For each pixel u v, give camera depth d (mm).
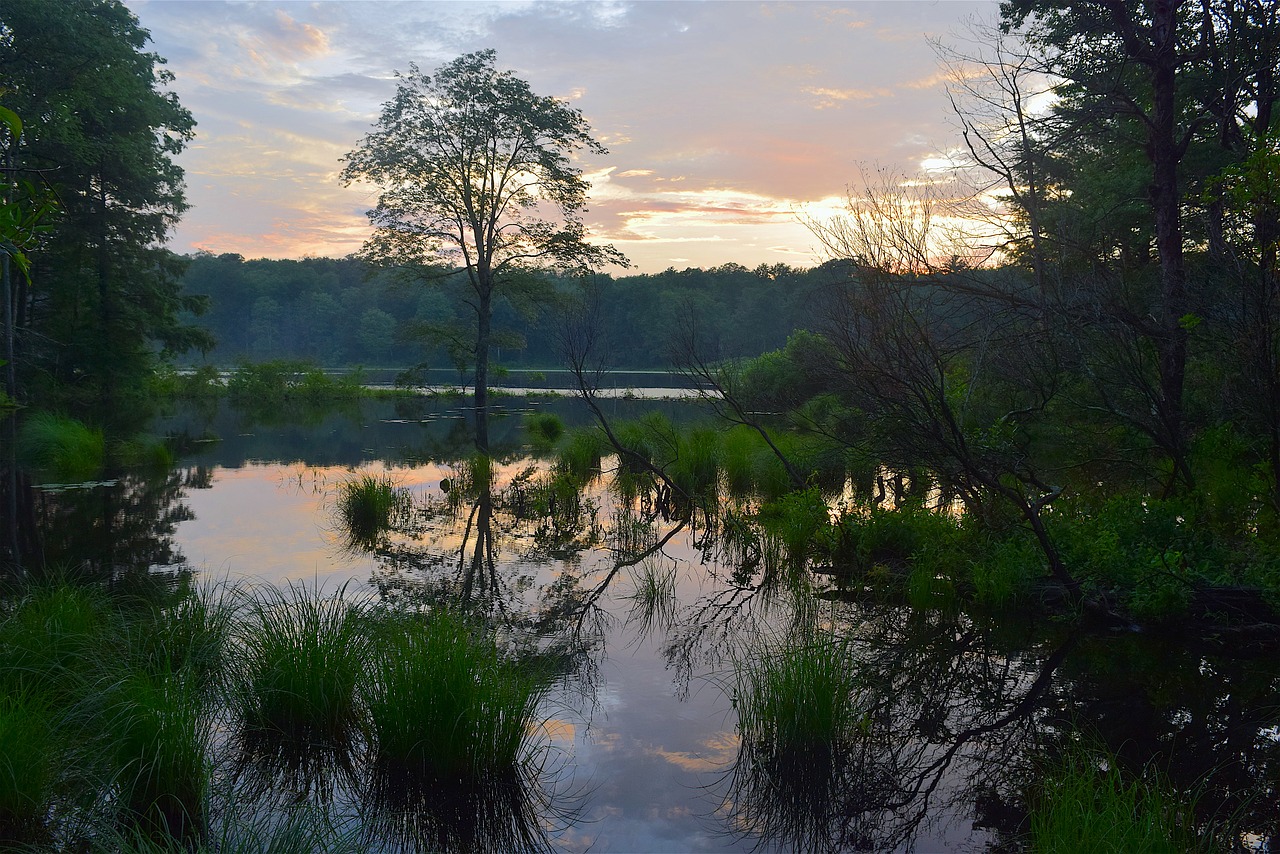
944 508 10016
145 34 30031
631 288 77688
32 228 3834
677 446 16109
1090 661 6328
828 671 4988
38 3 21734
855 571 8906
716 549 10500
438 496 13836
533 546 10484
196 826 3822
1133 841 3424
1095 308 9484
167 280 33375
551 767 4629
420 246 31594
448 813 4109
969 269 9906
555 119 30219
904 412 7801
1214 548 7547
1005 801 4316
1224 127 10859
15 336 26484
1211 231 9523
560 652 6484
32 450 17031
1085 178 14562
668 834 3959
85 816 3777
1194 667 6164
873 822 4113
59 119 22750
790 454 15125
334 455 19000
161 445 17438
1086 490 10367
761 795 4355
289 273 105562
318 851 3521
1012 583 7645
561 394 44562
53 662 4984
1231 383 8742
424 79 29906
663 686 5809
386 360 89438
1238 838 3781
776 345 68062
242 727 4820
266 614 5742
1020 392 10398
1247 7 10938
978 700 5629
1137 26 11570
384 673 4797
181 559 9031
